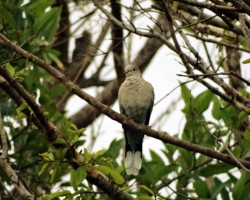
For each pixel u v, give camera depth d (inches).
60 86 500.7
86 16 569.6
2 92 496.4
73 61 631.2
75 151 366.3
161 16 557.3
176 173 482.3
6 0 501.7
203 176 467.5
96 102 365.4
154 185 467.2
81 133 366.0
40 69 486.6
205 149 368.5
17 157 479.8
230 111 458.6
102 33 605.0
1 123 413.4
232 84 497.4
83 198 388.5
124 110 503.5
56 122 496.1
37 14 522.3
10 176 387.2
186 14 481.1
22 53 362.6
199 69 416.5
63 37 634.8
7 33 476.4
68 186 470.0
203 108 461.7
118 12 501.7
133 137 469.7
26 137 482.0
